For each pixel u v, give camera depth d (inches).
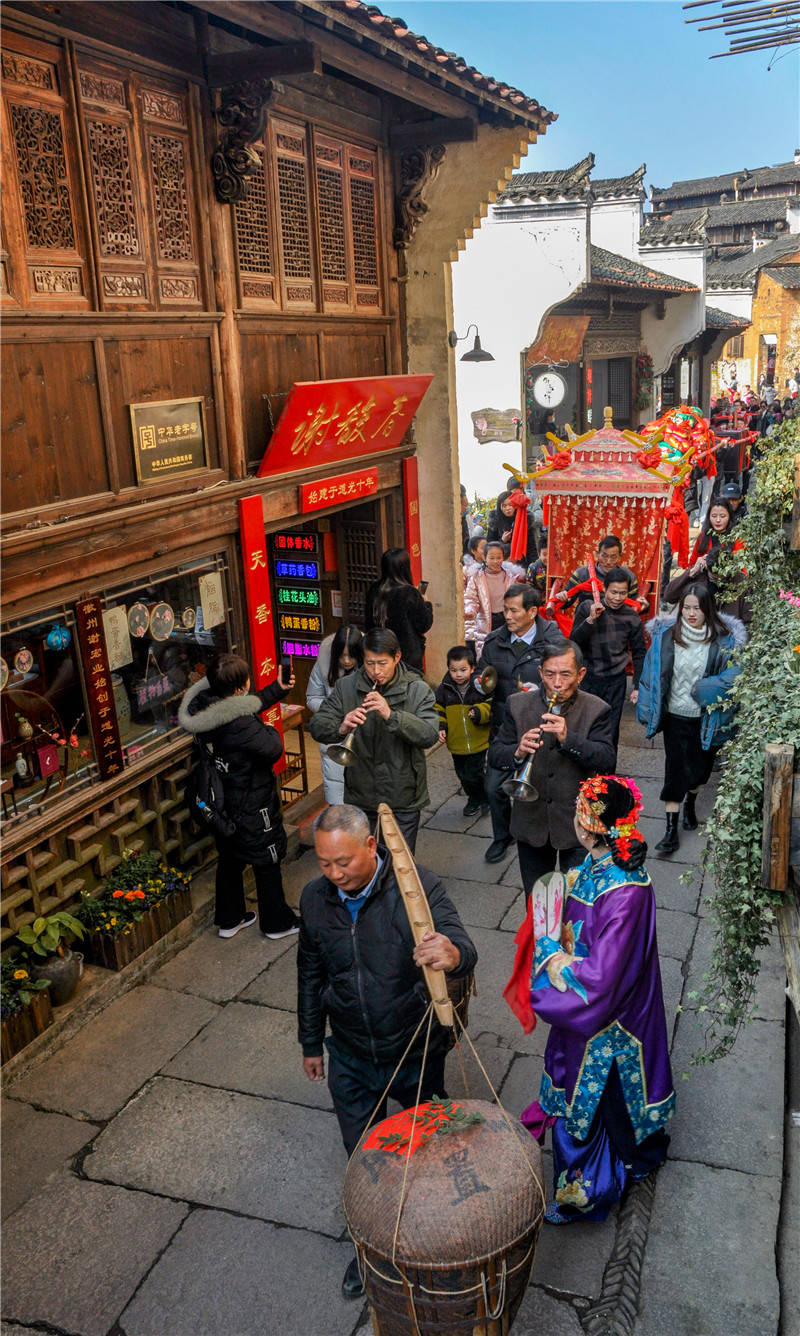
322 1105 175.3
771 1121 166.6
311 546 354.3
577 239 625.9
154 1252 146.2
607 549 343.9
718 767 312.0
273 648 265.6
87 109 197.2
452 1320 105.3
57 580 194.4
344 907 134.2
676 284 824.9
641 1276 137.6
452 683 274.4
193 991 209.2
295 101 271.9
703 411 1231.5
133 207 210.7
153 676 231.0
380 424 310.7
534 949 146.3
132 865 223.3
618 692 287.0
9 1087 180.9
